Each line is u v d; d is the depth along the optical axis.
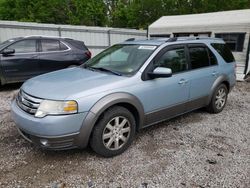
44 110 2.79
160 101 3.69
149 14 34.03
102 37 14.52
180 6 33.12
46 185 2.65
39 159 3.15
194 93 4.30
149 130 4.15
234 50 11.53
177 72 3.97
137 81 3.38
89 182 2.72
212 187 2.68
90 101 2.92
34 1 29.69
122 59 3.91
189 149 3.50
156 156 3.29
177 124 4.46
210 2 30.88
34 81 3.42
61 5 31.78
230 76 5.16
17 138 3.72
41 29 12.12
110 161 3.15
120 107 3.23
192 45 4.35
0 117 4.65
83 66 4.19
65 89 2.97
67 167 3.00
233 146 3.63
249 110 5.47
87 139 2.98
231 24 11.48
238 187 2.68
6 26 11.12
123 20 35.47
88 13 32.78
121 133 3.29
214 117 4.89
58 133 2.78
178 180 2.78
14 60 6.89
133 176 2.84
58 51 7.68
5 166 2.98
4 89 7.25
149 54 3.68
